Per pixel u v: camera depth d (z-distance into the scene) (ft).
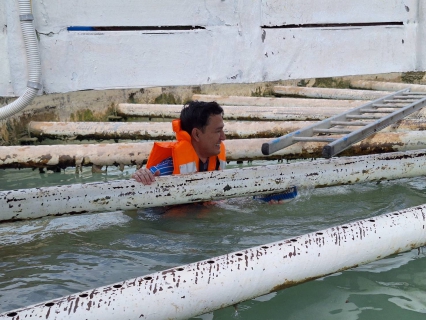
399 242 8.55
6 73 19.90
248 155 14.85
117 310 6.35
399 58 32.96
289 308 8.21
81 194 10.41
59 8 21.33
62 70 21.72
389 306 8.23
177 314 6.72
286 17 28.22
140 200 10.70
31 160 15.14
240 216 11.93
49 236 11.14
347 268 8.13
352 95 24.13
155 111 22.33
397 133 14.56
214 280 7.00
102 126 18.56
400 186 14.32
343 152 14.46
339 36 30.35
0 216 10.02
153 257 10.01
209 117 11.37
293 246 7.73
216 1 25.50
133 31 23.54
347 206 12.64
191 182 11.02
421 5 32.76
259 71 27.68
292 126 17.07
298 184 11.81
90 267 9.64
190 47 25.21
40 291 8.73
